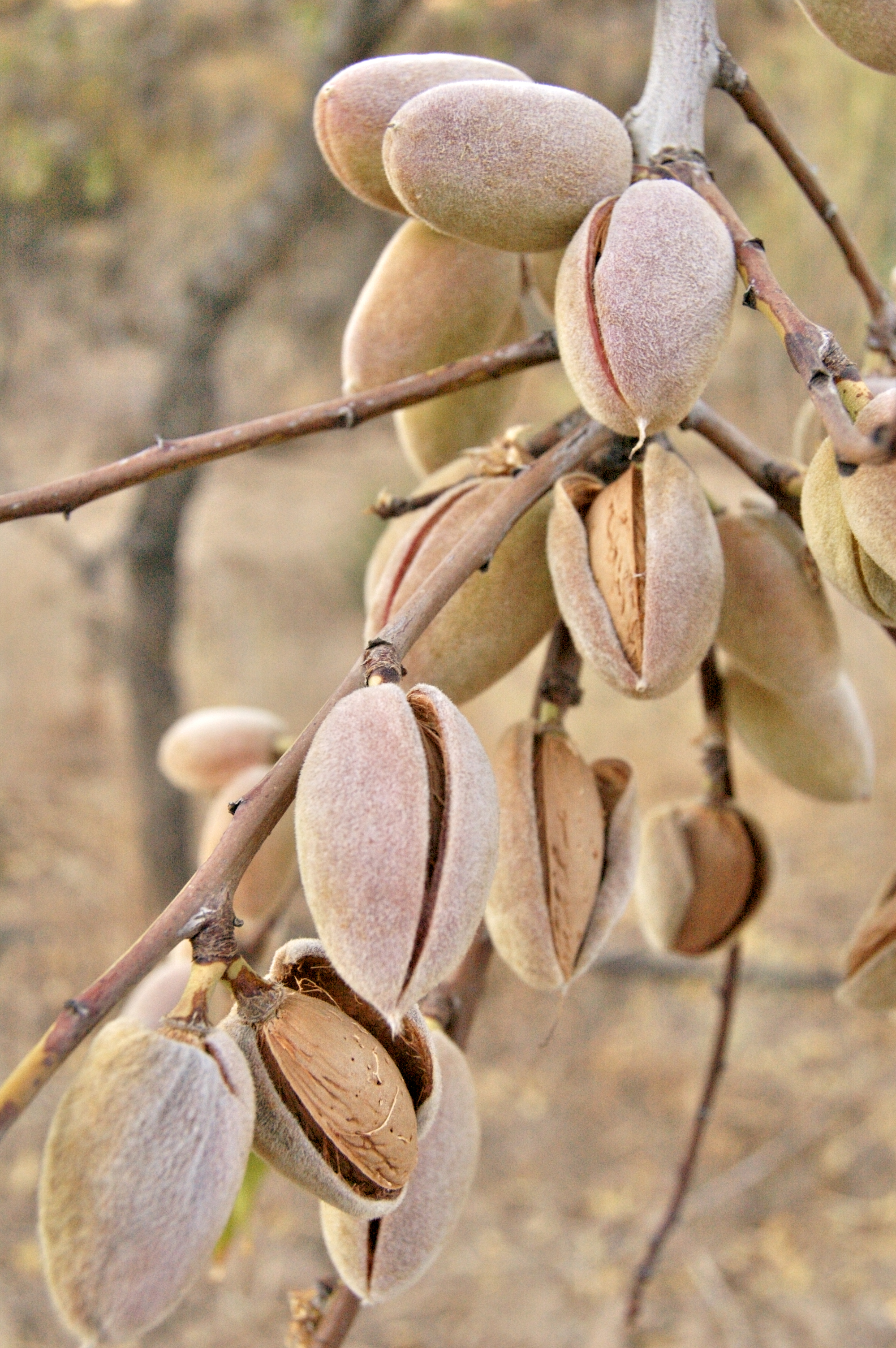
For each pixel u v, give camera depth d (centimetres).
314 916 40
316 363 349
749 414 181
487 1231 140
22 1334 123
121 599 237
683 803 53
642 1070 161
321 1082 41
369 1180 41
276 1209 142
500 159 45
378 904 40
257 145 233
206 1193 39
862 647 189
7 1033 163
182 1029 40
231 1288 131
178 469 46
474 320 50
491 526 44
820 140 137
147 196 246
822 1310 127
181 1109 39
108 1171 39
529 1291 131
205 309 134
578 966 47
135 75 205
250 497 339
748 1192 143
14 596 251
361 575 278
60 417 294
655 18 47
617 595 45
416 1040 42
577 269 45
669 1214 56
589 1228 139
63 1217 39
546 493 47
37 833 199
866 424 42
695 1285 130
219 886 40
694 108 46
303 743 41
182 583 269
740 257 44
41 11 187
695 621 45
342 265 331
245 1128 40
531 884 46
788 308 43
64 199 243
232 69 227
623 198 45
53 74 192
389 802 40
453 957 40
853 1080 155
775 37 146
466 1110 45
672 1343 124
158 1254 39
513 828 46
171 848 153
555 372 227
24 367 294
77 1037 39
